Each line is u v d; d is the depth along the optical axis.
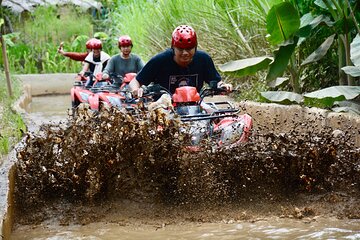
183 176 6.50
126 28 18.31
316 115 8.55
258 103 10.04
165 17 15.48
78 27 24.22
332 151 6.62
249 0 12.30
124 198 6.57
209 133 7.07
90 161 6.43
